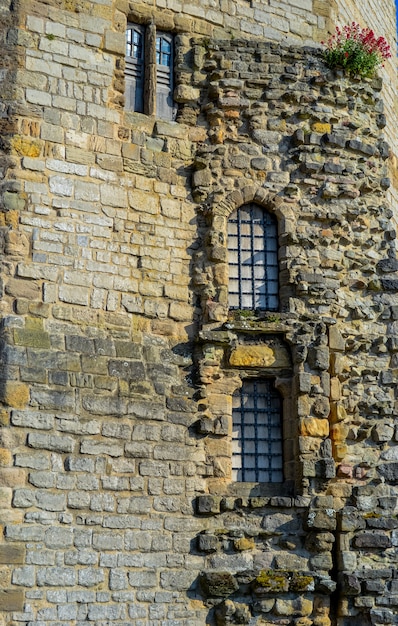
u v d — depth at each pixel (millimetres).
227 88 19656
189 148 19359
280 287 19219
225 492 17875
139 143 18797
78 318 17359
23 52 17969
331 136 19938
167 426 17672
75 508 16469
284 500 17875
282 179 19594
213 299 18609
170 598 16906
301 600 17531
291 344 18812
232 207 19188
